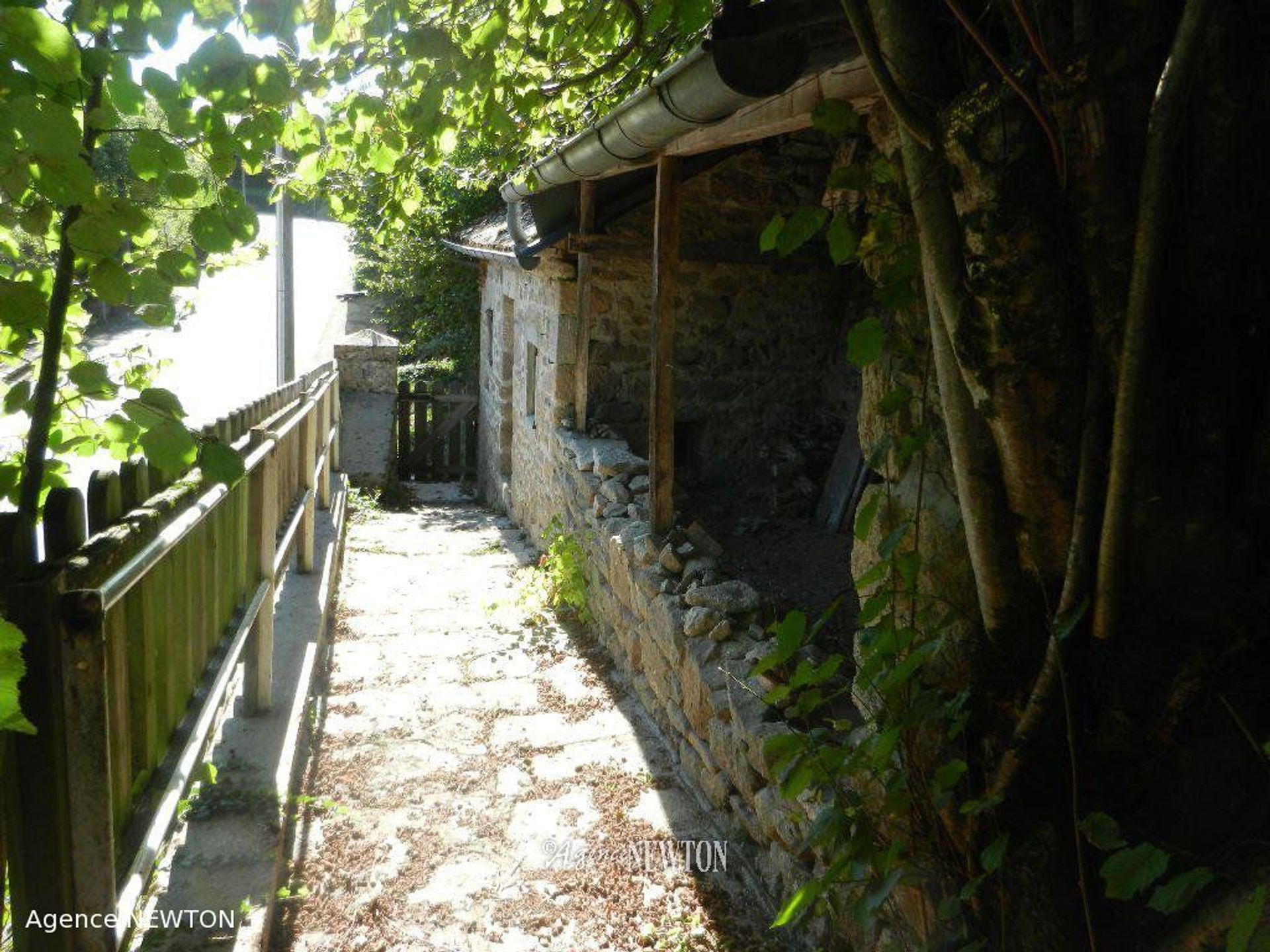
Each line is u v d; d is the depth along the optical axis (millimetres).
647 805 3844
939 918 1851
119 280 1740
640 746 4363
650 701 4656
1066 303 1544
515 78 3506
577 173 4500
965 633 1999
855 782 2445
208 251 1922
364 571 7441
